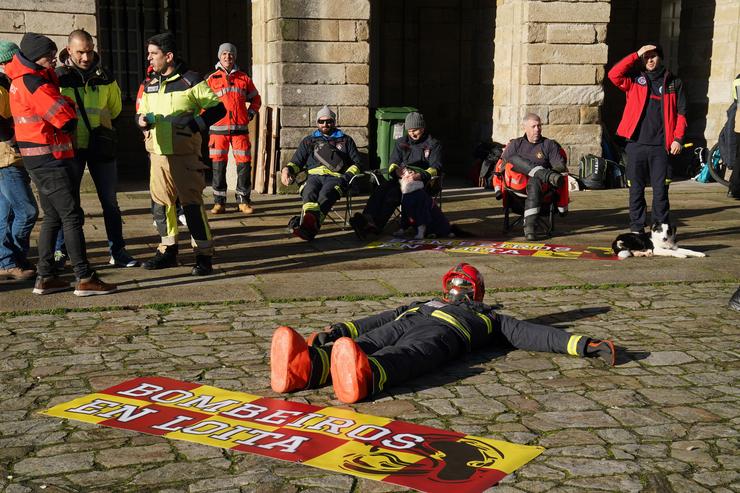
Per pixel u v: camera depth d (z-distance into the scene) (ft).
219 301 22.52
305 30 45.27
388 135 46.75
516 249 30.27
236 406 15.29
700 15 56.49
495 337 18.72
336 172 32.58
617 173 49.03
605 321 21.02
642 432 14.19
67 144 22.22
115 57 58.59
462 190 48.14
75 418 14.69
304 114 45.78
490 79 54.95
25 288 23.65
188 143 24.64
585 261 28.12
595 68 49.14
